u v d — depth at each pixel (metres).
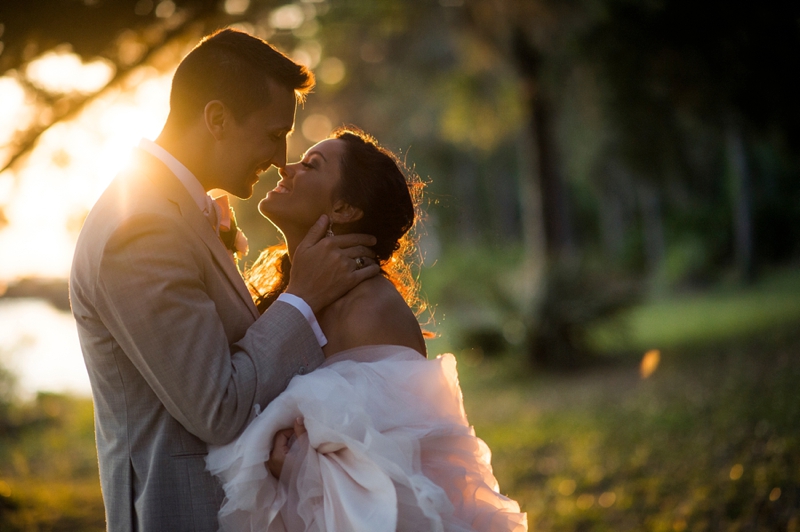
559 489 6.06
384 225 2.37
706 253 26.56
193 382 1.88
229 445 1.98
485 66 15.67
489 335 14.03
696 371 10.40
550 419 9.16
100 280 1.89
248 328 2.13
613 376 11.87
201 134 2.12
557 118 17.52
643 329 17.33
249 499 1.94
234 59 2.12
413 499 1.95
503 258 26.77
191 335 1.90
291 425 2.03
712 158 26.78
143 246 1.90
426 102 19.70
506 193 39.66
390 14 10.74
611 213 35.66
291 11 6.66
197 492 1.99
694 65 9.86
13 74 4.94
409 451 2.00
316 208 2.33
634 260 30.58
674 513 4.79
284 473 2.01
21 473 7.63
